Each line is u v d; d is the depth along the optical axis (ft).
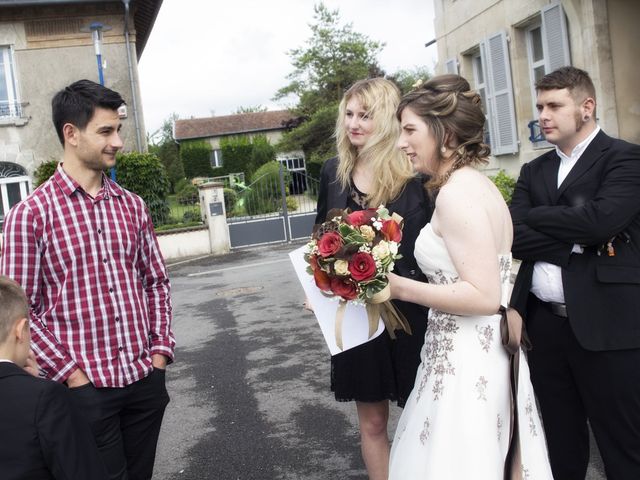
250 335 24.77
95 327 8.72
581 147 9.26
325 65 144.56
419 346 9.55
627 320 8.50
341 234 7.32
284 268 42.27
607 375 8.58
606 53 31.17
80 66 63.98
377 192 9.70
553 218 8.73
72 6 63.21
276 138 173.68
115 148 8.91
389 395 9.61
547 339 9.30
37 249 8.55
